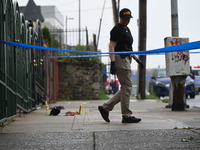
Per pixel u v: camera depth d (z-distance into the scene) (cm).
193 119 1873
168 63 2559
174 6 2997
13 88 1892
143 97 4947
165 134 1325
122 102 1697
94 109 2795
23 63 2300
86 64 4988
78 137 1291
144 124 1644
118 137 1278
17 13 2136
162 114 2250
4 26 1652
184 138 1240
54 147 1125
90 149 1085
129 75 1697
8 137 1316
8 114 1745
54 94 4422
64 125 1645
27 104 2378
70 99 4978
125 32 1697
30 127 1595
